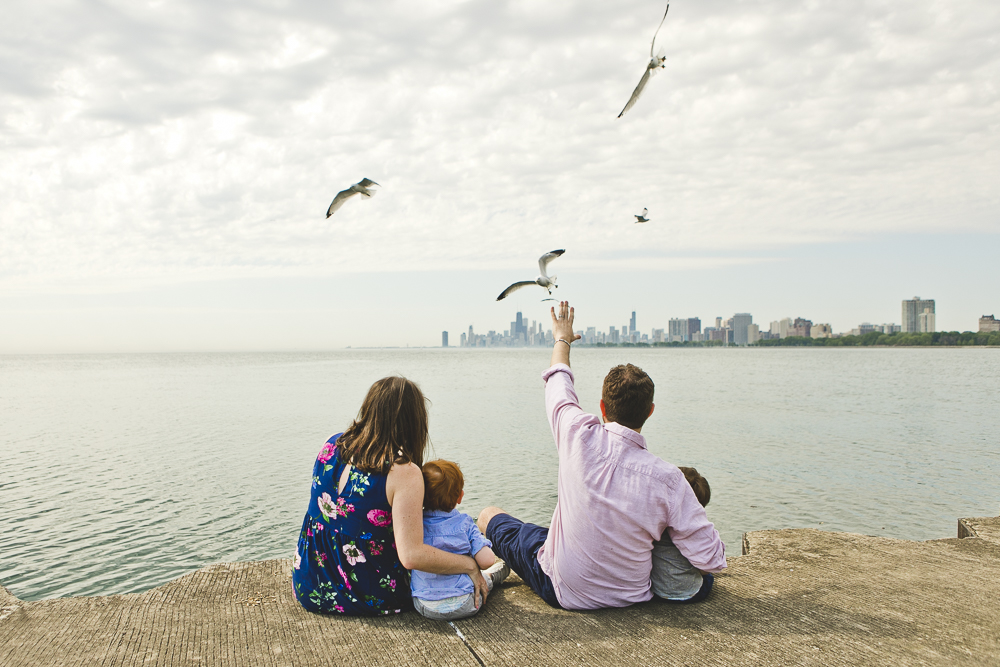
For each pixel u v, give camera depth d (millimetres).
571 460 3193
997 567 4066
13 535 12570
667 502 3053
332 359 198000
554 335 3742
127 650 2705
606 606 3252
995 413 32531
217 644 2793
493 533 3832
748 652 2762
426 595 3059
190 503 14930
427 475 3150
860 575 3900
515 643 2842
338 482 3031
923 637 2938
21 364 176875
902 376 71438
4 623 2969
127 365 150875
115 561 11219
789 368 96750
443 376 76875
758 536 4836
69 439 24875
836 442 23328
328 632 2947
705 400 40469
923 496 15570
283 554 11523
